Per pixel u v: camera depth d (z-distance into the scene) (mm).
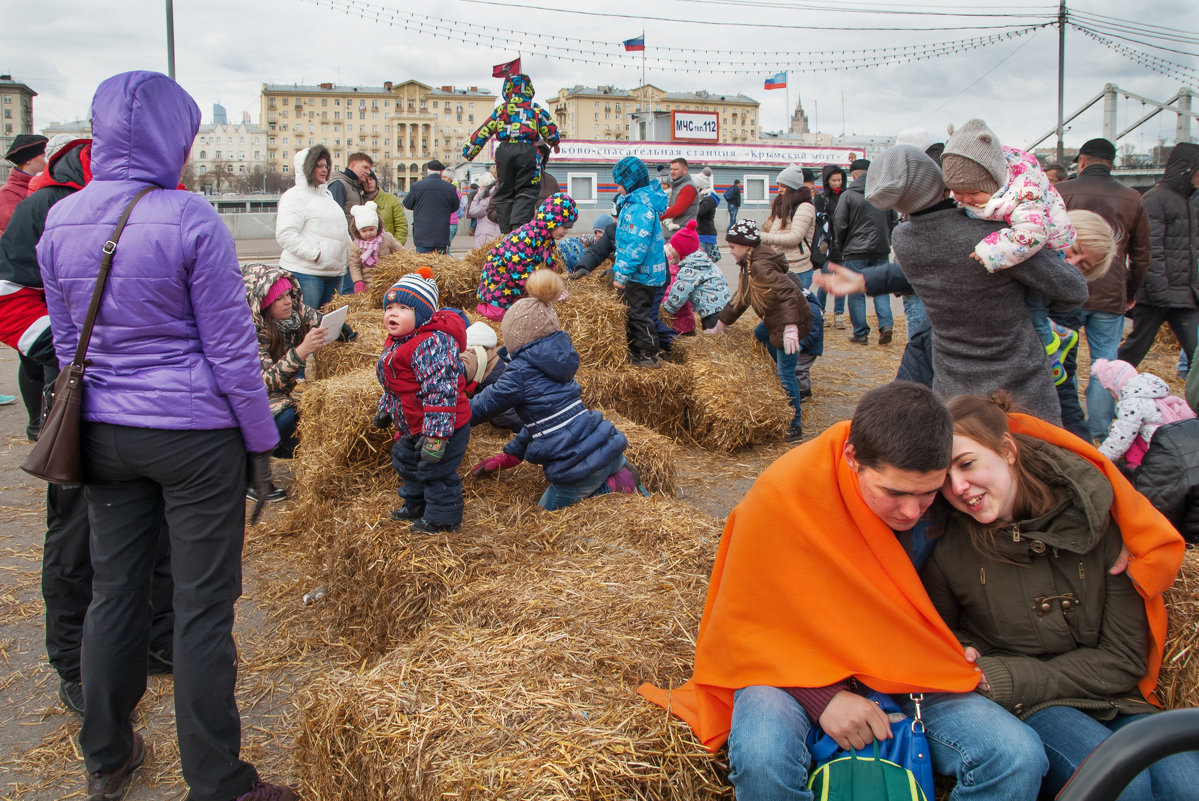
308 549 4242
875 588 2055
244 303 2361
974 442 2041
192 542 2354
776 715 1999
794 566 2080
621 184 6273
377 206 10188
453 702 2338
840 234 9188
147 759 2771
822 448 2123
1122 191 5316
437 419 3330
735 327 7945
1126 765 1285
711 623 2193
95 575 2473
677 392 6234
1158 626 2123
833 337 10133
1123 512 2062
